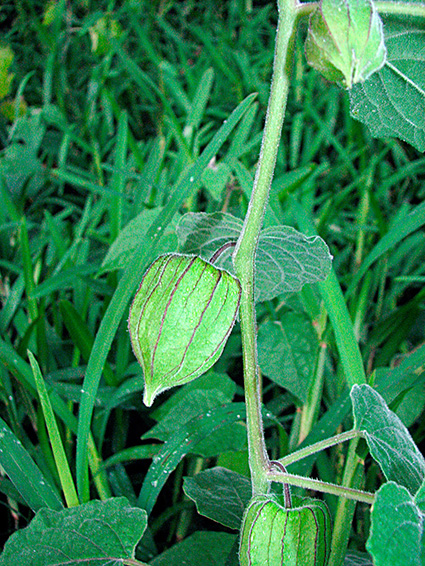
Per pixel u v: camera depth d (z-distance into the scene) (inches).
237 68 26.0
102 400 10.4
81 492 7.6
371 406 6.2
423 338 14.0
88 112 21.0
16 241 15.2
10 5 32.4
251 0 35.1
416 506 4.5
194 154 16.2
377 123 6.7
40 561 6.2
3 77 21.5
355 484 7.6
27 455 7.3
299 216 11.0
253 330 5.7
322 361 10.8
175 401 10.2
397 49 6.0
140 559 8.8
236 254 5.6
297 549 5.4
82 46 30.1
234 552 7.3
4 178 16.6
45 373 11.2
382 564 4.0
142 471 11.4
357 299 13.2
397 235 11.3
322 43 4.5
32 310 11.6
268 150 5.3
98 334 7.8
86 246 14.0
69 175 14.4
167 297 5.1
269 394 13.4
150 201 14.9
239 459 9.4
